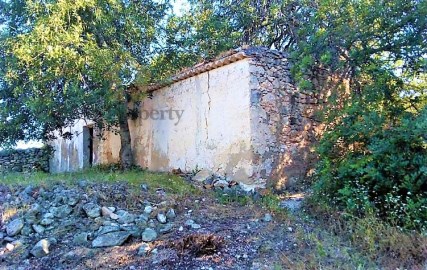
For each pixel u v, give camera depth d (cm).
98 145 1205
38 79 731
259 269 350
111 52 762
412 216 422
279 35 1111
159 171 889
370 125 497
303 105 734
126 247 406
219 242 402
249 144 652
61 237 434
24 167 1390
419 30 607
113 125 979
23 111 880
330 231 439
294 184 693
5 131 877
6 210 477
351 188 482
